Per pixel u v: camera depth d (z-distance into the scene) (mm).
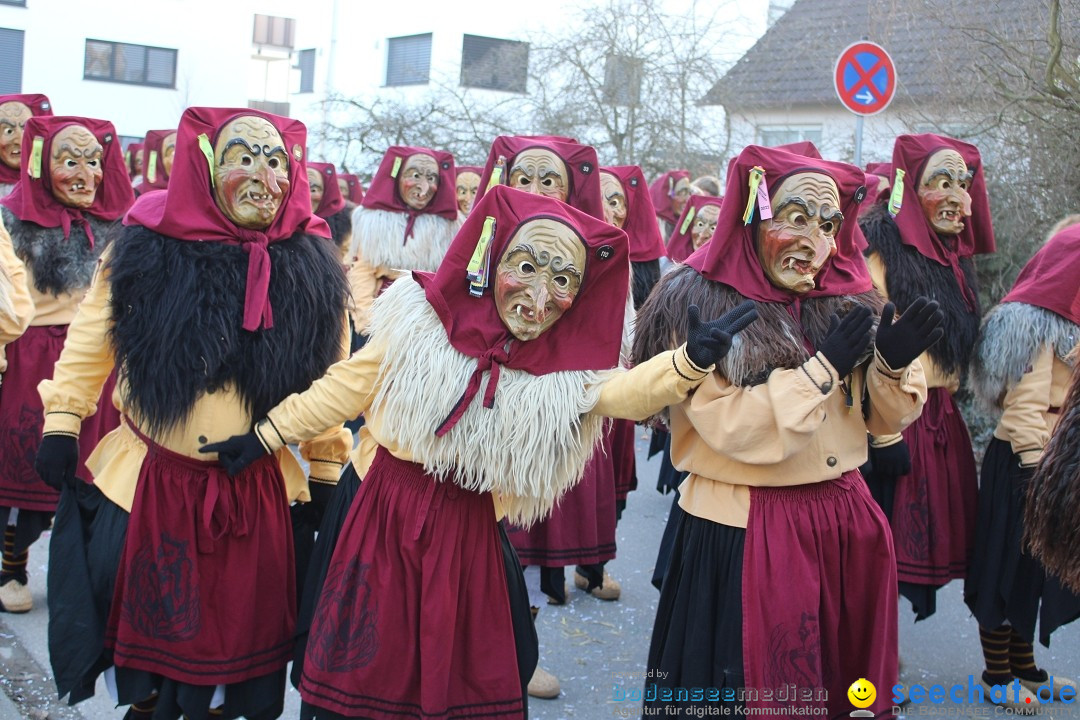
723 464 3070
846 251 3209
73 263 4840
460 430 2795
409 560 2865
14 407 4648
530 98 14430
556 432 2822
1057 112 7223
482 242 2789
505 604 2961
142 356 3051
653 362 2764
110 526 3158
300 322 3203
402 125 14898
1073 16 7344
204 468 3102
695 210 6969
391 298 2898
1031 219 7344
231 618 3094
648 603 5141
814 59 12375
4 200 4941
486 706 2918
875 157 9422
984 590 4031
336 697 2850
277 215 3252
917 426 4094
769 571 2975
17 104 5660
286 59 34531
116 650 3064
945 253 4223
